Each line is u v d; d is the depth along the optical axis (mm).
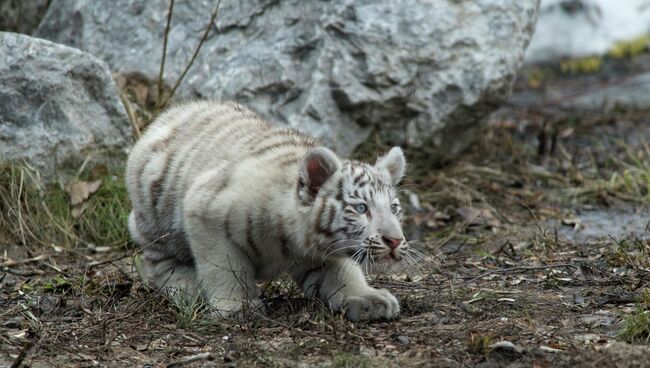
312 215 8602
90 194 12055
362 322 8609
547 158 15773
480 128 15086
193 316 8609
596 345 7746
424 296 9469
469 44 13859
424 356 7617
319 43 13531
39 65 12102
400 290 9766
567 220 12820
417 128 14055
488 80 13977
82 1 14430
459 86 13883
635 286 9523
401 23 13539
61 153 12133
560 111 18938
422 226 12727
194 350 7957
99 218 11984
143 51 13906
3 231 11625
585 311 8836
